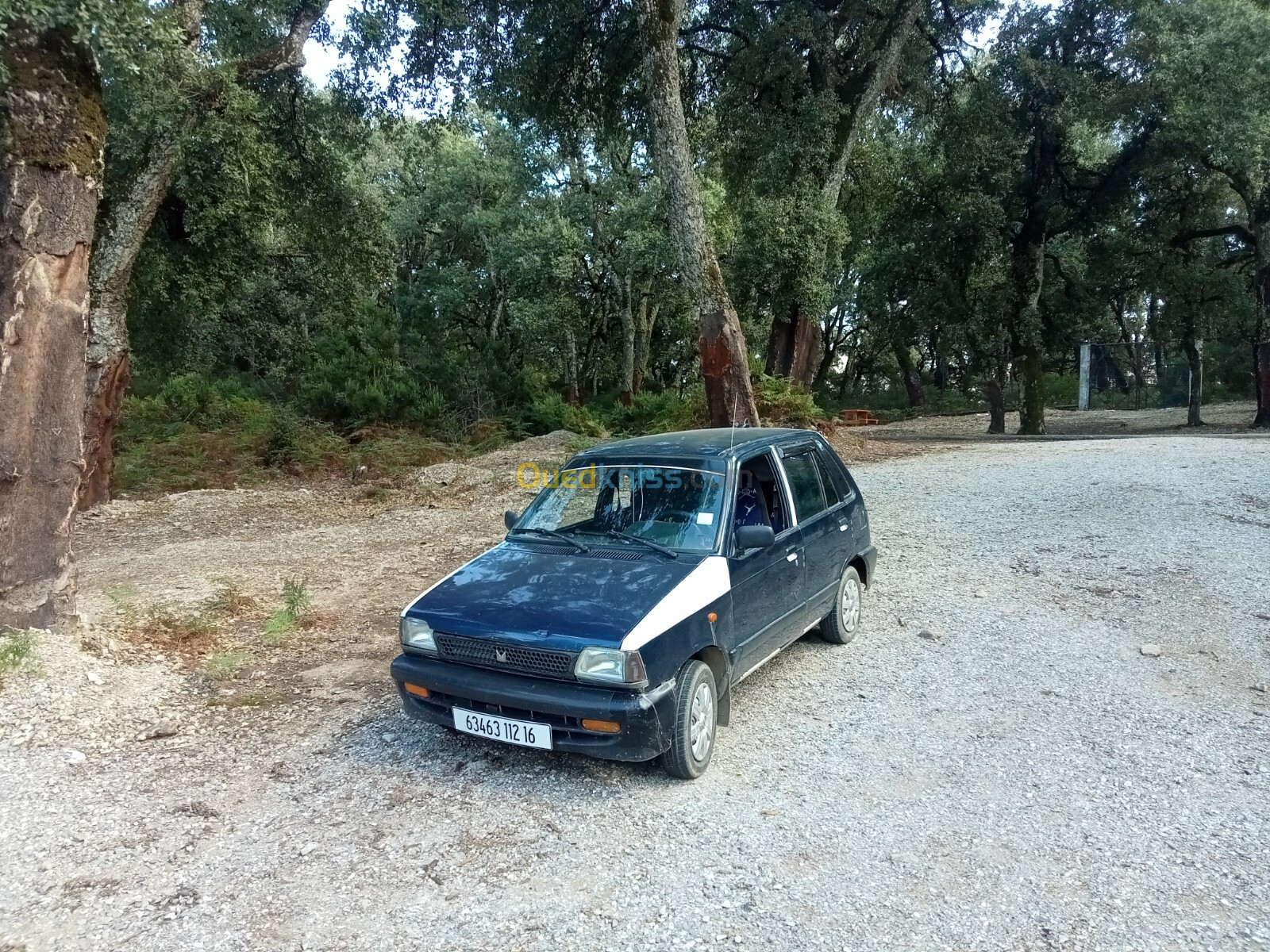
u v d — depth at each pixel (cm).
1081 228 2825
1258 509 930
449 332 3572
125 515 1310
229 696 534
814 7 1931
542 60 1880
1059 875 322
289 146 1814
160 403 2234
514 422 2331
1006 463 1439
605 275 3397
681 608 403
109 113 1159
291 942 293
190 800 398
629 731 373
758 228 1823
